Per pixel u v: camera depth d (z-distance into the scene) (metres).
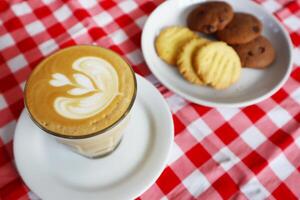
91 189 0.25
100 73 0.23
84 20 0.36
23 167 0.25
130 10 0.38
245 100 0.30
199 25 0.36
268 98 0.32
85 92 0.22
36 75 0.23
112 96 0.22
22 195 0.26
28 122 0.27
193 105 0.31
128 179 0.25
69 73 0.23
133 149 0.27
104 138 0.23
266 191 0.26
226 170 0.27
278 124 0.30
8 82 0.32
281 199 0.26
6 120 0.30
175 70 0.34
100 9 0.38
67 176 0.26
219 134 0.29
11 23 0.36
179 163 0.28
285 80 0.31
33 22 0.36
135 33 0.36
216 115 0.30
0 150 0.28
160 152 0.26
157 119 0.28
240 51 0.34
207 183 0.27
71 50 0.25
